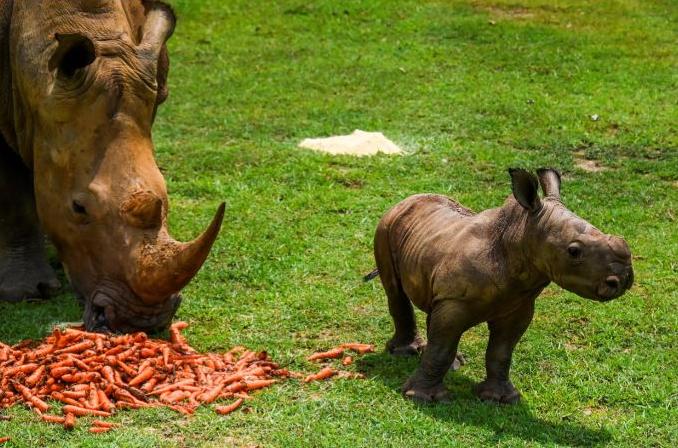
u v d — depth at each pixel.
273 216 13.54
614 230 13.08
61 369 8.66
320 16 24.05
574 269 7.83
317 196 14.17
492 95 18.83
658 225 13.22
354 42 22.38
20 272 11.39
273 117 17.97
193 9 24.27
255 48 22.12
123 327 9.58
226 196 14.29
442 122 17.47
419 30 22.91
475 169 15.38
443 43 22.12
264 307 10.98
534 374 9.52
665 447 8.19
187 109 18.39
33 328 10.41
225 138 16.89
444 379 9.30
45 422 8.23
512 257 8.22
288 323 10.58
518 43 21.97
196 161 15.55
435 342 8.63
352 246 12.61
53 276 11.56
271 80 20.03
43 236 11.81
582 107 18.14
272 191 14.43
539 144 16.42
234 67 20.91
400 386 9.02
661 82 19.62
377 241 9.49
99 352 9.05
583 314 10.77
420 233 8.98
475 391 8.98
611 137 16.77
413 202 9.27
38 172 10.20
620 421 8.62
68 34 9.59
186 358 9.26
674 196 14.29
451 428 8.23
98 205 9.60
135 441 7.91
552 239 7.93
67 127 9.87
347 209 13.77
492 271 8.30
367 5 24.52
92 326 9.63
